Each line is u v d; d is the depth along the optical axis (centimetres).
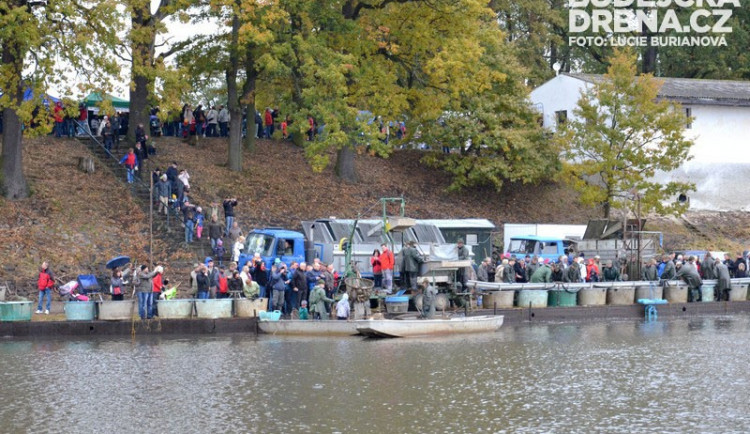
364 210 5644
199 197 5206
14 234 4397
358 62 5619
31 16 4259
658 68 8769
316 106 5119
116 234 4594
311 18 5447
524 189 6506
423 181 6284
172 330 3781
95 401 2642
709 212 6781
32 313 3819
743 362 3275
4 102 4378
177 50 5525
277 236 4325
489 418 2498
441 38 5575
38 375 2956
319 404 2622
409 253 4025
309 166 5991
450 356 3350
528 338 3809
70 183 4928
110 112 4475
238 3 5169
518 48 7225
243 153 5912
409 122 6244
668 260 4919
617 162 5847
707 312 4809
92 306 3741
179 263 4469
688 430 2402
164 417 2481
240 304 3897
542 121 7056
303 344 3584
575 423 2458
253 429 2377
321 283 3906
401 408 2589
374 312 4009
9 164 4691
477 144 6159
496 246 5622
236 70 5622
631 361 3288
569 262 4731
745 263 5128
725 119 6950
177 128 6119
